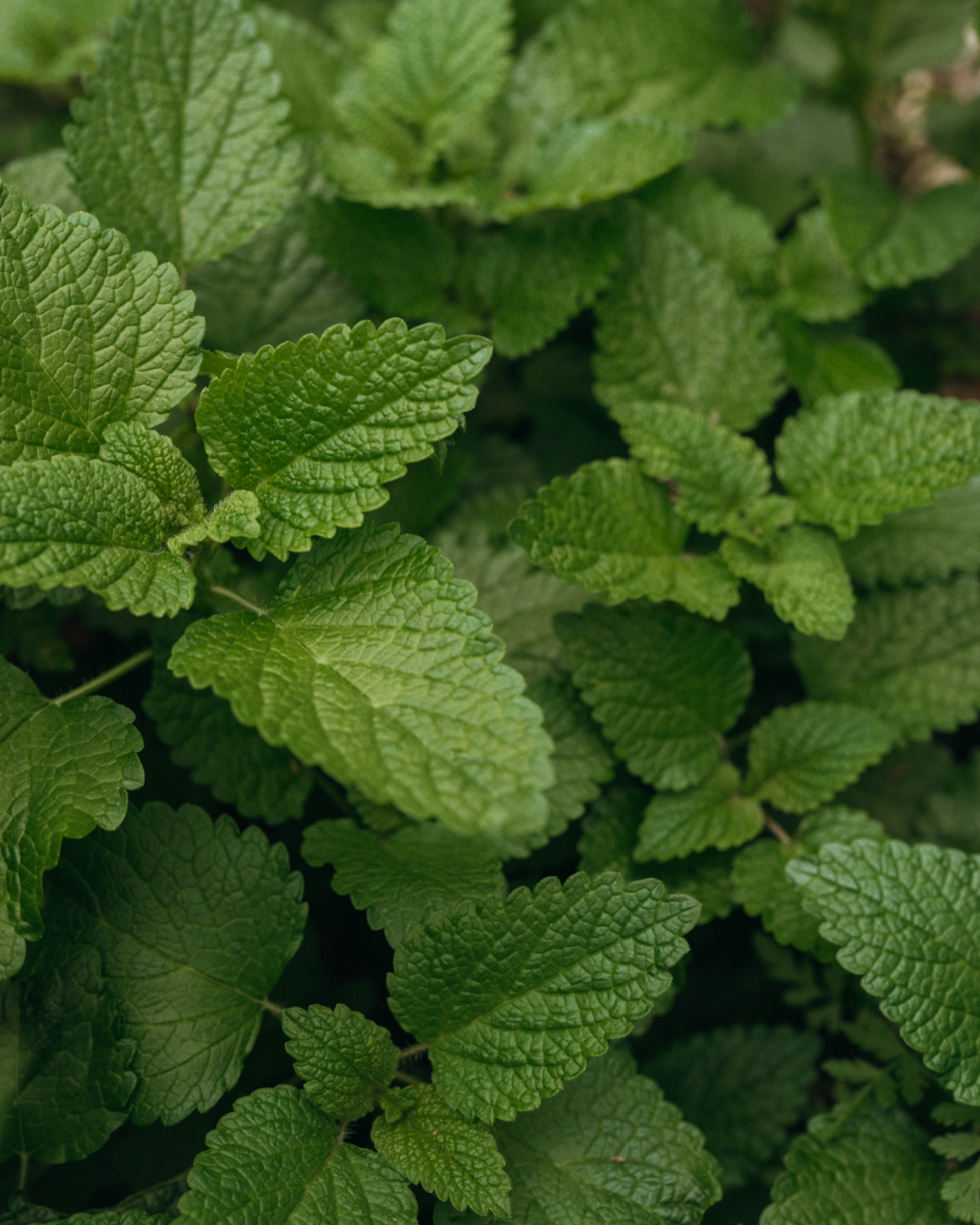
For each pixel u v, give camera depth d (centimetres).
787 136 57
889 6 57
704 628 46
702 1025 48
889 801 49
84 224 41
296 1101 41
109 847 42
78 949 41
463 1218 41
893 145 63
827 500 46
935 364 55
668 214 52
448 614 39
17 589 42
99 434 41
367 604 40
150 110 45
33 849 39
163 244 44
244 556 49
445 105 50
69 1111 41
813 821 46
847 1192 42
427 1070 44
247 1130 40
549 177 50
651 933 40
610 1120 42
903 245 51
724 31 55
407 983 41
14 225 40
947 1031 41
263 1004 42
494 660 38
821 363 51
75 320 41
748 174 55
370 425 40
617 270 49
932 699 48
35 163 48
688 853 46
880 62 57
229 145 45
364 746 38
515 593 47
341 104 50
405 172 50
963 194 53
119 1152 45
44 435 40
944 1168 43
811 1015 46
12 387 40
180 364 41
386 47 50
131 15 45
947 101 61
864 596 49
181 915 42
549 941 41
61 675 48
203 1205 39
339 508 40
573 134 50
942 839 48
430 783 37
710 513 47
